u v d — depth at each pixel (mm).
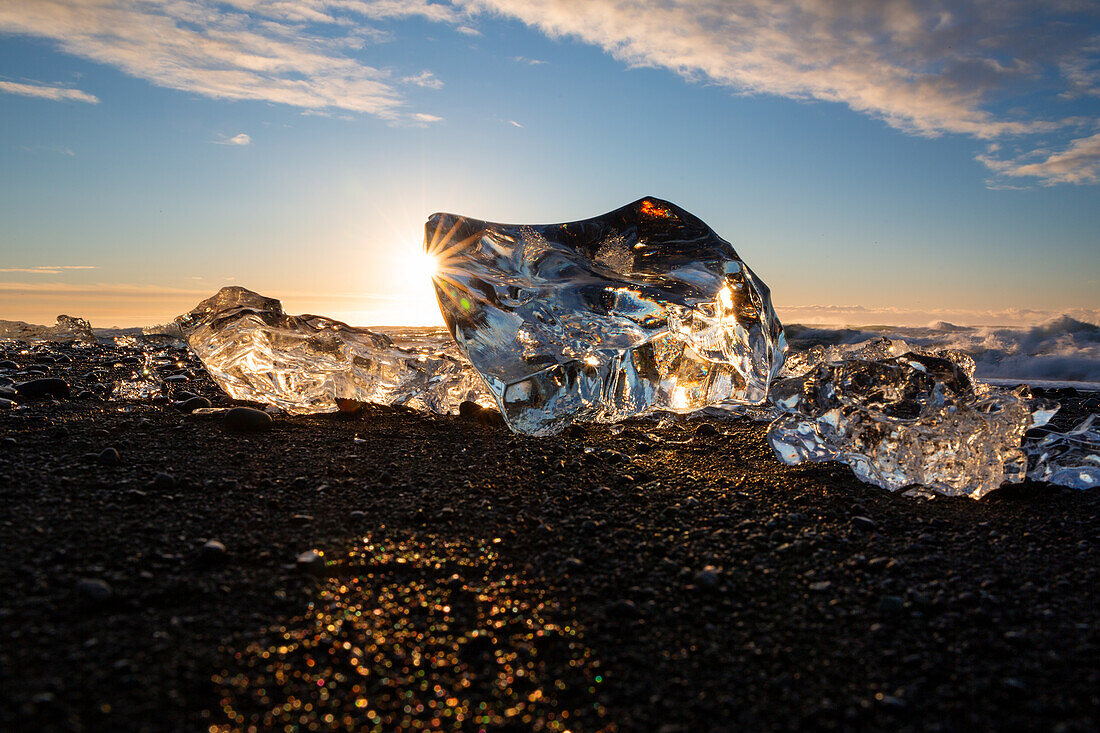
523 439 1285
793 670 561
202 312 1516
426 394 1541
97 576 637
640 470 1112
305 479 968
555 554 767
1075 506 988
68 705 467
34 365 2102
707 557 771
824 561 769
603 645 589
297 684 512
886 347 1565
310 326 1511
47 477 897
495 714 495
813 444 1168
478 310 1217
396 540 777
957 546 823
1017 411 1078
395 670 538
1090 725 493
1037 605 672
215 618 589
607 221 1479
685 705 514
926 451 1040
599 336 1242
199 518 799
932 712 510
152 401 1484
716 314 1348
